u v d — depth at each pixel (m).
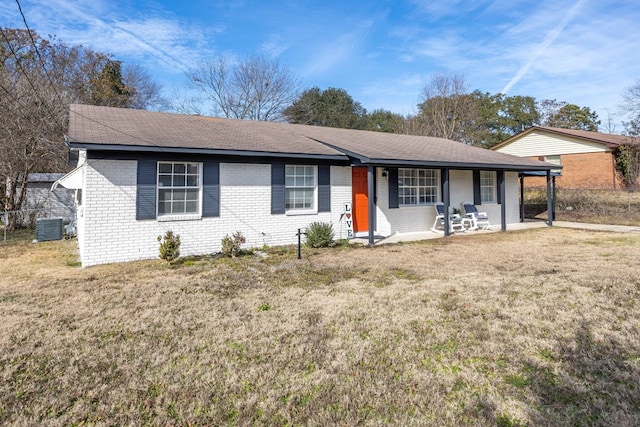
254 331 3.94
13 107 14.78
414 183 12.52
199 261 7.85
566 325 3.99
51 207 17.16
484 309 4.54
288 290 5.55
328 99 35.44
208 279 6.25
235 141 9.44
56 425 2.43
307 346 3.55
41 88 16.34
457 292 5.29
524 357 3.30
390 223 11.84
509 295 5.11
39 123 15.40
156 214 8.17
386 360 3.29
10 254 9.25
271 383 2.93
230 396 2.76
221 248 8.73
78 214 11.23
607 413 2.48
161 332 3.96
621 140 20.39
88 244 7.52
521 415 2.50
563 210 17.14
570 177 21.42
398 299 5.00
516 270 6.64
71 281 6.20
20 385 2.92
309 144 10.68
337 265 7.27
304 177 10.31
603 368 3.07
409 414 2.53
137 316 4.45
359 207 11.38
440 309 4.57
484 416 2.49
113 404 2.67
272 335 3.84
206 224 8.72
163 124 9.97
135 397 2.75
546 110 40.06
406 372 3.08
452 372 3.08
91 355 3.43
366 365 3.21
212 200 8.80
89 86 24.77
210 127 10.74
